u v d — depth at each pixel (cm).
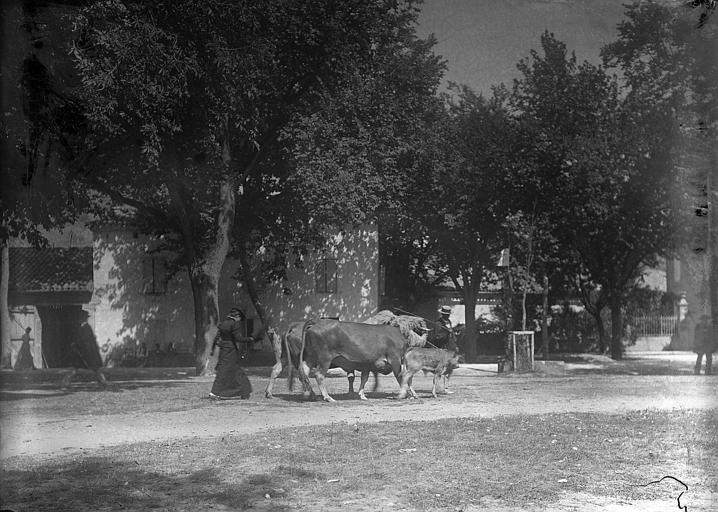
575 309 2669
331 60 1875
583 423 1044
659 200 1705
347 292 2458
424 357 1382
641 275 2478
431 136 1994
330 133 2034
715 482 703
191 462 808
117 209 2817
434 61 1919
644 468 770
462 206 2052
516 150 1909
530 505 646
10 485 707
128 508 637
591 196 1839
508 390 1446
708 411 971
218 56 1603
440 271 2452
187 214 2108
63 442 919
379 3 1841
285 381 1680
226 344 1388
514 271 2248
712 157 848
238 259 2539
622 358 2292
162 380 1842
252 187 2267
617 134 1691
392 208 2128
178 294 2905
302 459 817
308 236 2394
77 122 1316
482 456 833
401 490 695
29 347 2538
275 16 1717
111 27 1382
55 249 2730
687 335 2400
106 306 2836
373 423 1063
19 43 957
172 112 1641
